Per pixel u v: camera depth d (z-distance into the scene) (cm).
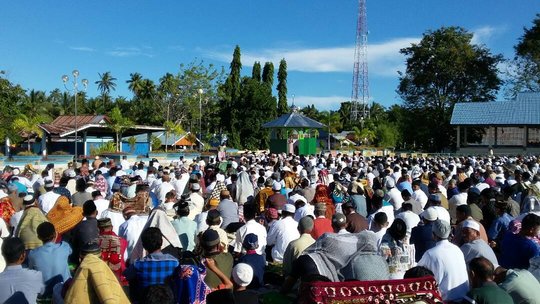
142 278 541
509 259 654
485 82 7000
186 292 526
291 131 4591
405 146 8056
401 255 598
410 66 7169
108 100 9862
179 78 6094
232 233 938
